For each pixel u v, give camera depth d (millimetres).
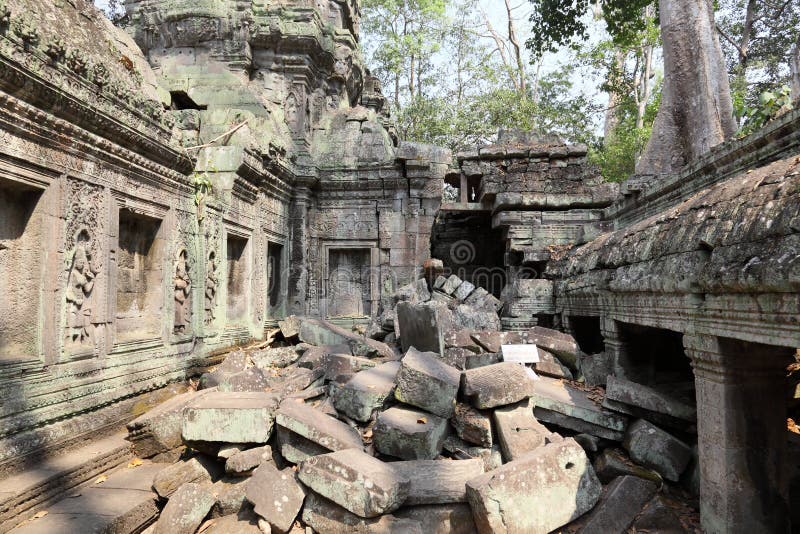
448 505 3627
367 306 11648
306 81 11734
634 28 16516
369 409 4707
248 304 8711
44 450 4168
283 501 3658
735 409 3432
